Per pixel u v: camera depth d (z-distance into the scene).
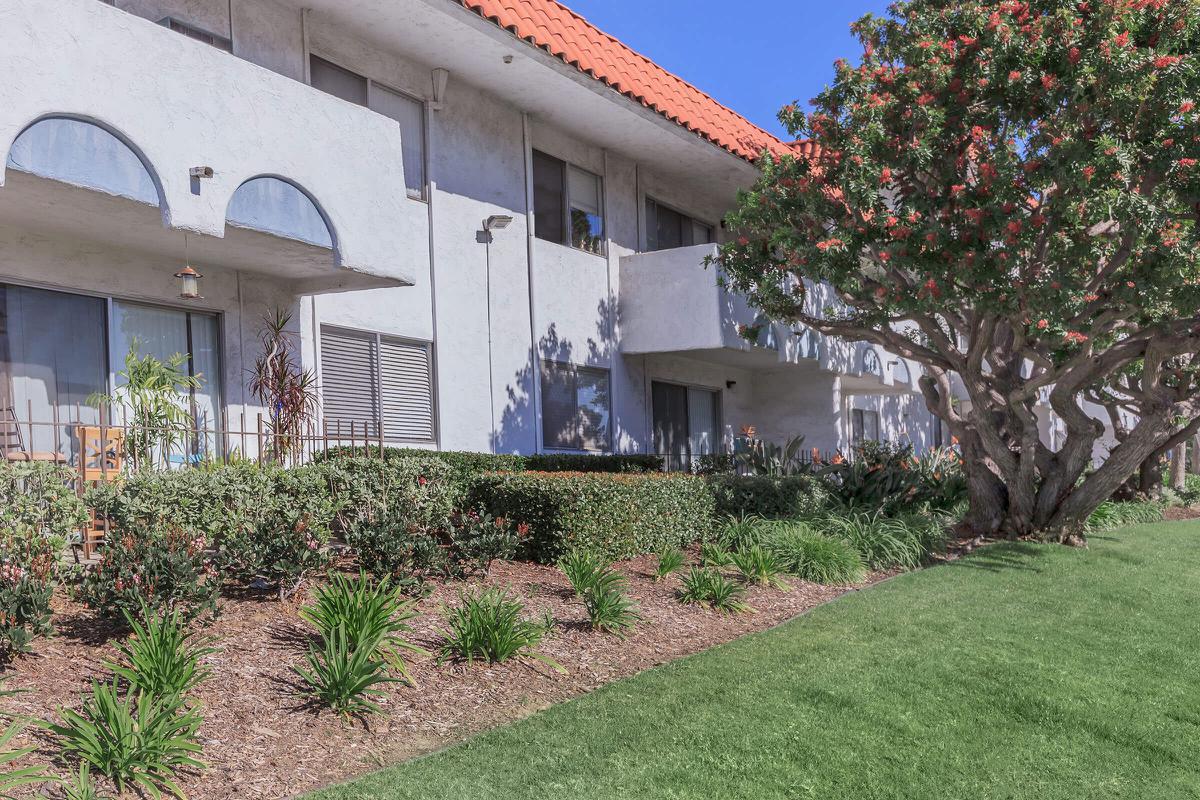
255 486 7.84
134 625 5.46
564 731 5.45
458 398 13.83
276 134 9.41
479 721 5.61
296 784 4.57
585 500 9.58
